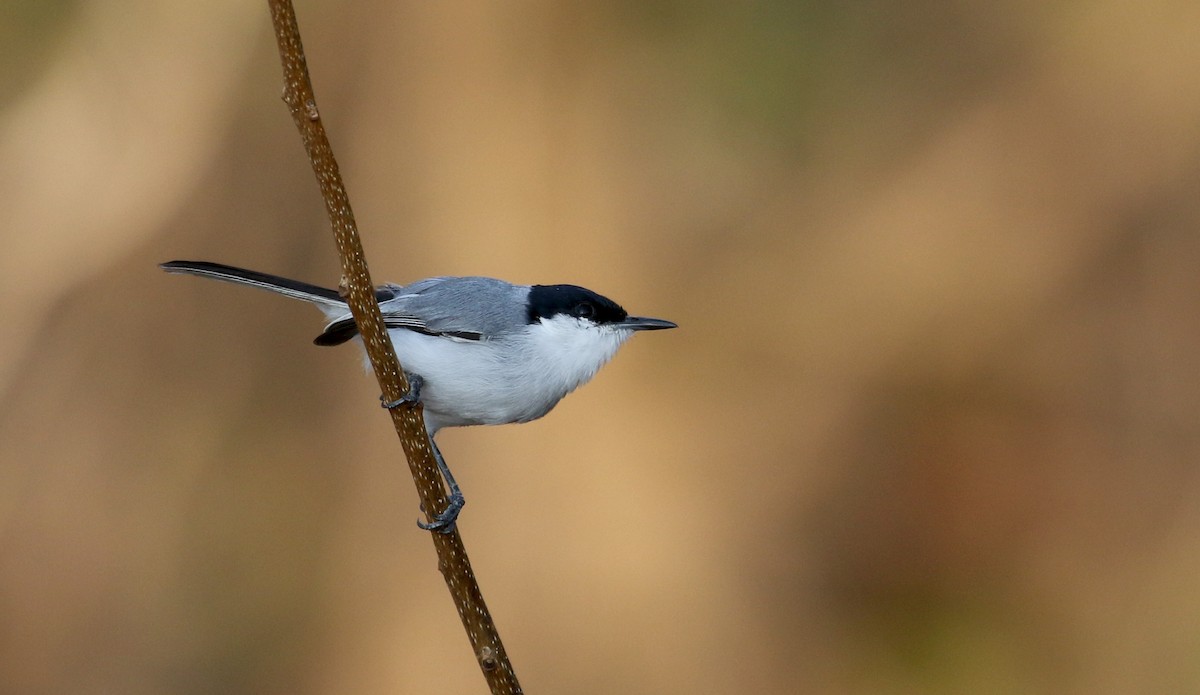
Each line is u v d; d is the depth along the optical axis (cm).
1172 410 1320
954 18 1433
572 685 1195
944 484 1327
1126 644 1268
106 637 1311
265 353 1392
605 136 1353
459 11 1355
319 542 1318
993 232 1379
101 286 1372
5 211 1359
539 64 1350
